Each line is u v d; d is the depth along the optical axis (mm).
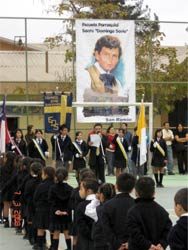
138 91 29516
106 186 7453
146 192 6562
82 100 27297
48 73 29109
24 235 13234
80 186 8359
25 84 29203
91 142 22328
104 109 26859
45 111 21391
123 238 6801
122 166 24219
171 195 20797
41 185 11164
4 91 29219
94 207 7785
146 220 6477
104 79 27484
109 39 27516
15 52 29109
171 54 30406
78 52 27297
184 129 29578
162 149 23438
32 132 23531
